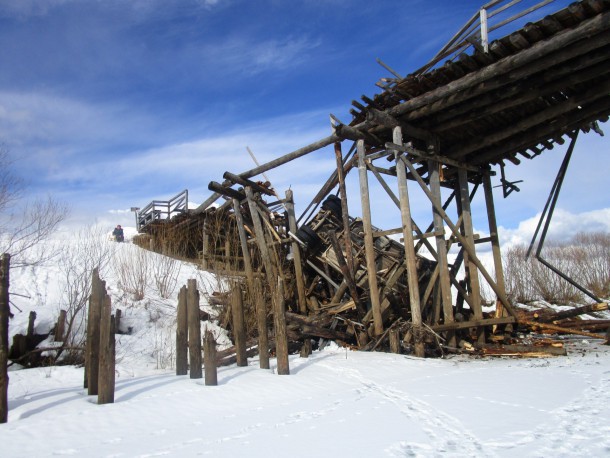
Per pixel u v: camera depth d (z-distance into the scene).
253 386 7.72
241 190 15.50
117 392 7.38
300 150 13.17
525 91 9.77
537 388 6.63
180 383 7.94
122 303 13.69
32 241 14.63
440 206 11.27
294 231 15.08
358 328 12.02
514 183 13.13
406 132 11.11
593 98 9.94
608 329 11.34
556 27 8.33
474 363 9.55
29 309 12.09
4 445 5.20
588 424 4.75
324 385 7.88
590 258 25.22
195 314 8.48
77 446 5.15
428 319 12.43
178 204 23.31
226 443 4.96
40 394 7.44
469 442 4.41
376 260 13.59
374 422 5.38
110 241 18.92
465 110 10.37
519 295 21.61
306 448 4.60
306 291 14.73
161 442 5.16
